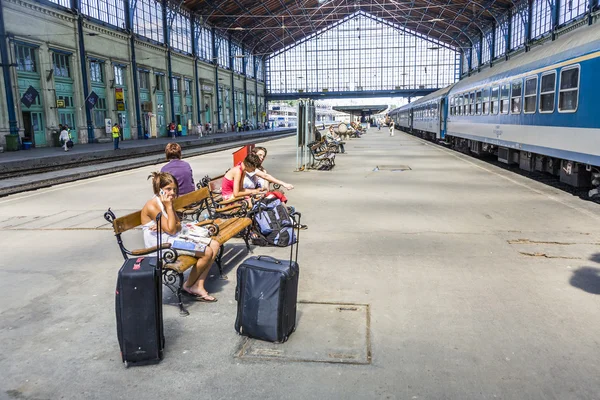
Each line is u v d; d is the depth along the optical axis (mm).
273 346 3561
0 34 26453
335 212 8359
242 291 3674
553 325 3824
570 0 34969
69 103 32781
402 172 14430
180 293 4219
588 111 9625
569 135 10492
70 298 4551
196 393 2984
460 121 22297
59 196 10828
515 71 14203
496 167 15773
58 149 28266
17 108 27828
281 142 35844
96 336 3773
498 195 9977
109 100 37094
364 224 7398
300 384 3062
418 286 4715
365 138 40062
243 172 7062
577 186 10609
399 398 2896
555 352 3402
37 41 29219
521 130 13625
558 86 11047
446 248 6004
